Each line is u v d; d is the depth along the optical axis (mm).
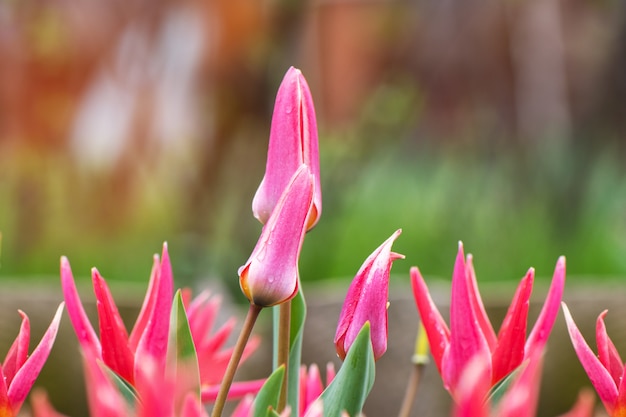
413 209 6191
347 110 8055
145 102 5137
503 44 6438
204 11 5027
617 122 5645
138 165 5207
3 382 751
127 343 801
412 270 832
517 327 778
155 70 5109
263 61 5059
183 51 5070
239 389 892
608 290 3711
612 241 5719
